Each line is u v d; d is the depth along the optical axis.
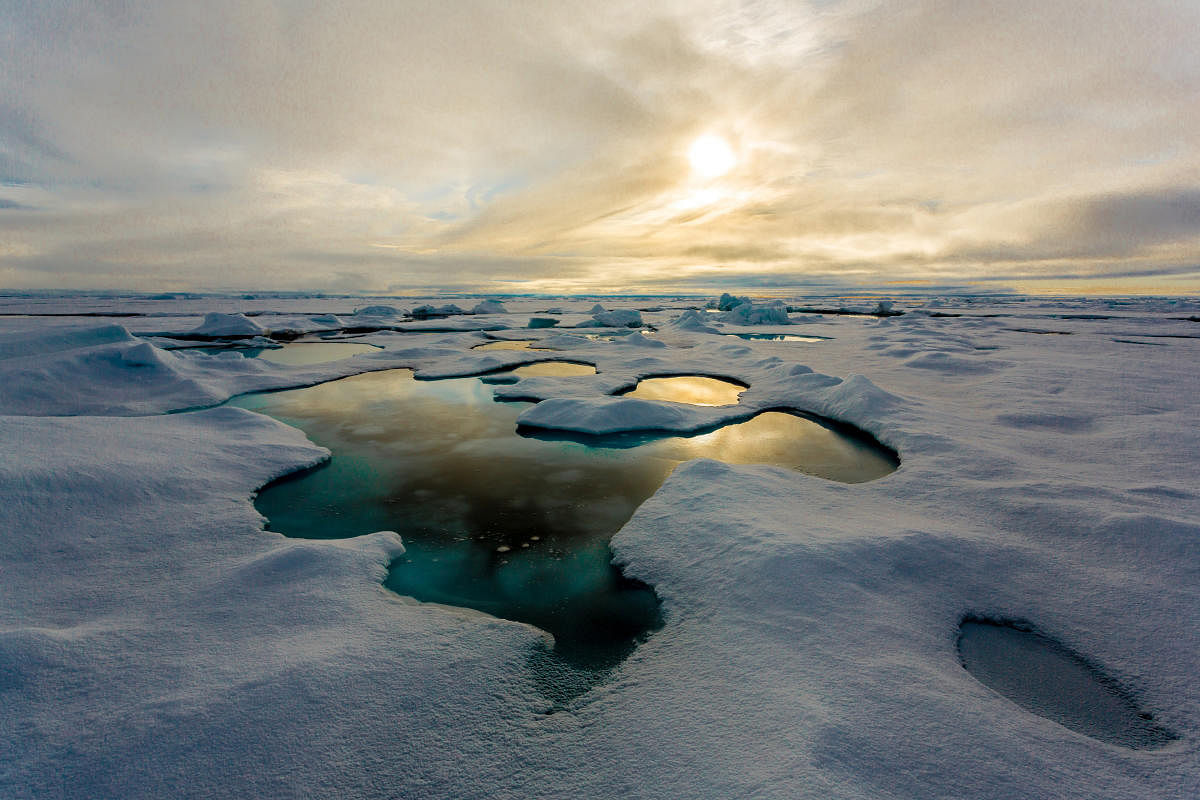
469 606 4.65
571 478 8.01
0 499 5.12
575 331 35.69
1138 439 8.40
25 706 3.02
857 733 2.79
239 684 3.20
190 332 30.73
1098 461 7.62
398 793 2.64
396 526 6.34
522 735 3.05
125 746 2.77
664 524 5.79
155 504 5.99
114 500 5.80
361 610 4.20
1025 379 13.89
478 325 40.75
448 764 2.82
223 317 31.59
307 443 9.20
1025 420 10.08
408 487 7.64
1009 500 6.07
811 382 13.52
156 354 14.12
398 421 11.58
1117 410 10.41
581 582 5.06
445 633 3.95
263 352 25.09
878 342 23.75
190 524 5.69
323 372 17.25
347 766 2.76
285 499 7.13
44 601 4.19
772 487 6.60
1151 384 13.18
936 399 12.23
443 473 8.23
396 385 15.97
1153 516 5.11
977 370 15.72
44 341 14.76
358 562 4.96
